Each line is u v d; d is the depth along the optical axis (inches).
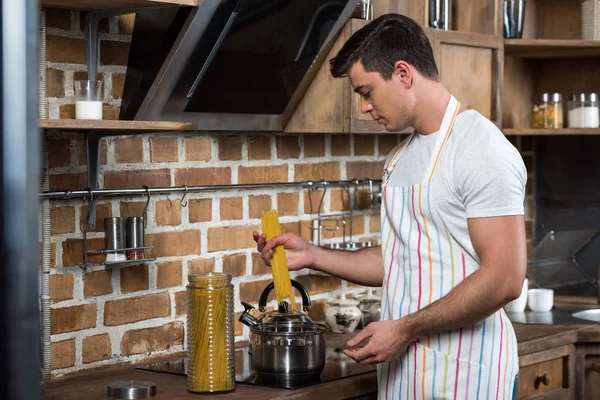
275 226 88.2
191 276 82.5
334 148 122.5
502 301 72.6
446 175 76.6
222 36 87.9
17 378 26.3
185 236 103.0
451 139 77.4
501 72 125.4
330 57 104.4
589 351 116.2
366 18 106.3
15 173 26.0
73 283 91.5
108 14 88.4
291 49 97.5
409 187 79.7
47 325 88.3
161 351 101.0
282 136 114.9
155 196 99.6
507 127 148.6
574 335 113.9
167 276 101.2
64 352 90.9
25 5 26.0
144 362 98.6
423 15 116.0
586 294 147.7
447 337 79.0
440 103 79.1
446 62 116.4
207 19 85.0
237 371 92.1
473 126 76.2
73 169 91.0
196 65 88.9
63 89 89.4
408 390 80.8
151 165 99.1
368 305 117.7
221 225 107.3
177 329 102.7
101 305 94.3
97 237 93.6
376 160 129.3
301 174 117.8
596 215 150.6
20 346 26.3
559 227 154.6
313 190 119.7
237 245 109.5
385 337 75.6
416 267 79.8
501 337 80.0
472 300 72.6
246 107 99.8
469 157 74.6
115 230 91.3
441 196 76.9
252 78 96.4
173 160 101.4
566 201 153.6
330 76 104.6
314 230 120.1
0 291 26.1
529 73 152.4
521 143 154.0
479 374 78.5
